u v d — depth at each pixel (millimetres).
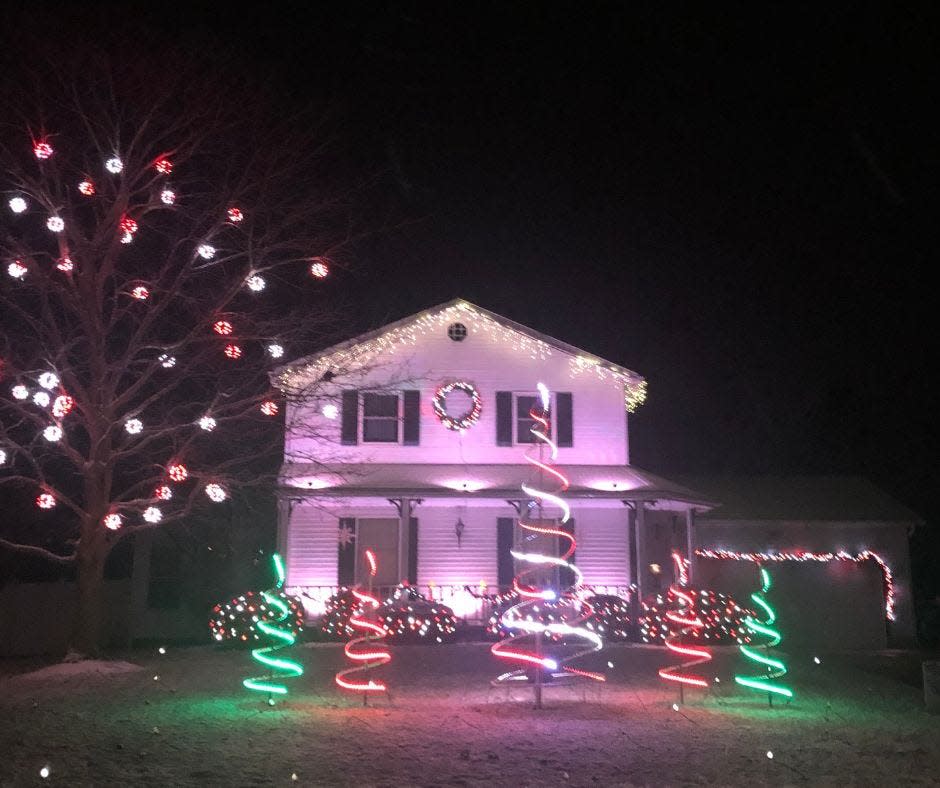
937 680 15305
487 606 26844
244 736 11938
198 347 23047
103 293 20359
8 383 21578
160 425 22562
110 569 28547
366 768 10180
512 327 28344
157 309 20406
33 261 19344
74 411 20578
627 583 27531
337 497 26094
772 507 32062
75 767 10172
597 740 11852
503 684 17234
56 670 18641
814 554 31062
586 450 28094
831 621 30609
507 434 27969
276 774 9859
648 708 14602
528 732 12359
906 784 9719
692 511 27953
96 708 14328
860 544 31484
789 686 17828
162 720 13156
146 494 27766
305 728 12516
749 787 9484
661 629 24562
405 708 14430
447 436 27812
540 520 27391
